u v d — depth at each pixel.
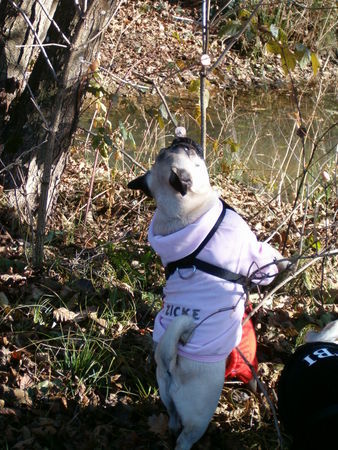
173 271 1.38
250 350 1.47
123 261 1.98
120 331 1.72
